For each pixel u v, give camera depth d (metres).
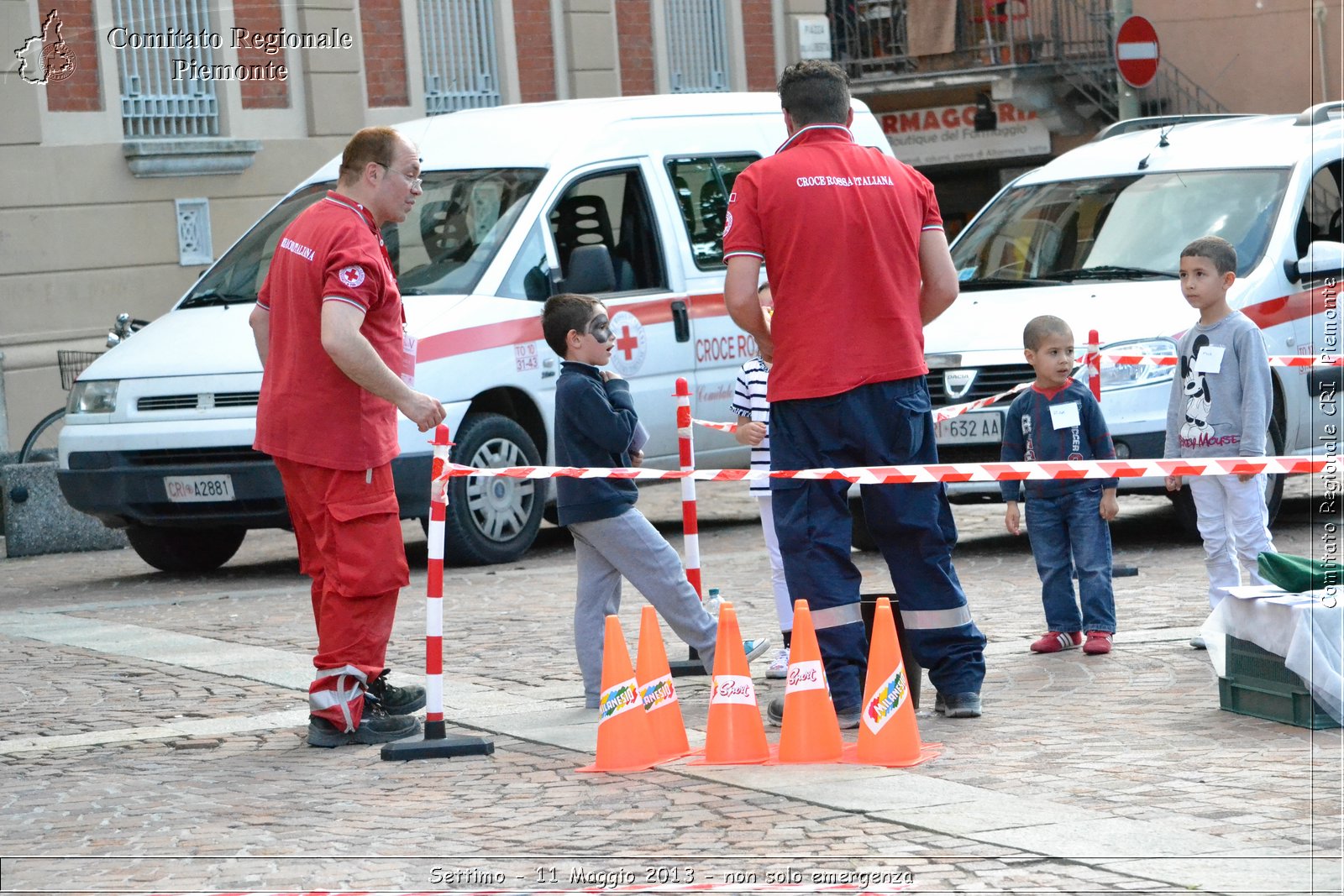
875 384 7.86
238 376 13.52
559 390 8.68
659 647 7.77
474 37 25.45
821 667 7.54
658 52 27.78
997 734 7.79
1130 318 13.31
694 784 7.19
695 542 9.77
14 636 11.72
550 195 14.72
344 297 7.97
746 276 7.89
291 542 17.56
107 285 21.31
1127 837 6.13
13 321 20.45
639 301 14.95
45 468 17.16
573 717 8.57
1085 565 9.66
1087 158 15.59
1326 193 14.72
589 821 6.70
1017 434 9.91
